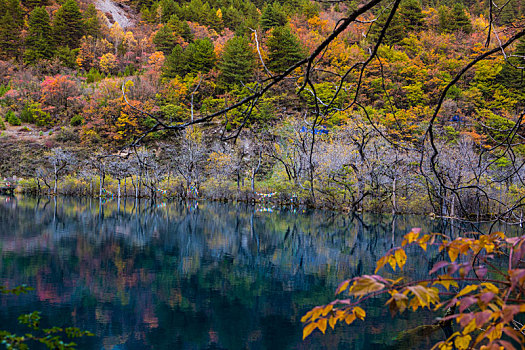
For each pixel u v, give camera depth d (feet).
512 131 10.62
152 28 381.40
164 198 151.64
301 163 109.19
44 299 35.81
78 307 34.17
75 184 166.20
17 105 264.11
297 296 37.99
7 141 216.13
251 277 44.50
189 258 53.57
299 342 27.66
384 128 95.35
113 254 54.85
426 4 357.61
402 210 107.96
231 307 34.96
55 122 247.50
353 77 125.29
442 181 10.46
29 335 10.02
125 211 109.91
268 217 98.48
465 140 93.04
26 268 45.80
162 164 152.76
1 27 324.80
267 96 139.23
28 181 180.86
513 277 4.50
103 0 451.12
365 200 113.60
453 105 140.87
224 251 58.34
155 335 28.94
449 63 186.09
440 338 27.25
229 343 27.50
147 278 43.57
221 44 274.77
